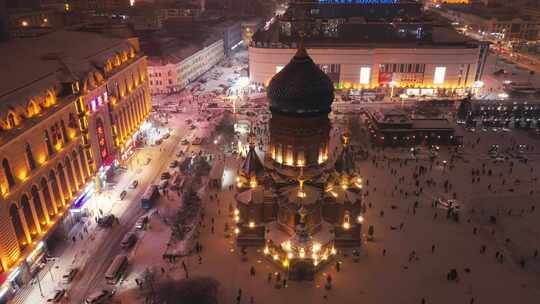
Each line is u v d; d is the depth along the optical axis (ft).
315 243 263.49
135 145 447.83
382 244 287.28
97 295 236.63
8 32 375.86
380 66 607.78
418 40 630.33
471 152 437.58
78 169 321.93
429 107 561.84
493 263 270.46
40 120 268.00
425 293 244.01
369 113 491.72
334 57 599.16
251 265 268.00
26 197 255.70
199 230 302.04
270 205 285.23
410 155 427.74
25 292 247.29
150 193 337.31
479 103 513.45
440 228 306.55
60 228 294.25
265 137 468.75
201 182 369.09
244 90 631.97
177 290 231.71
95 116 350.02
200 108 568.41
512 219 320.09
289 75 270.67
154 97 614.34
